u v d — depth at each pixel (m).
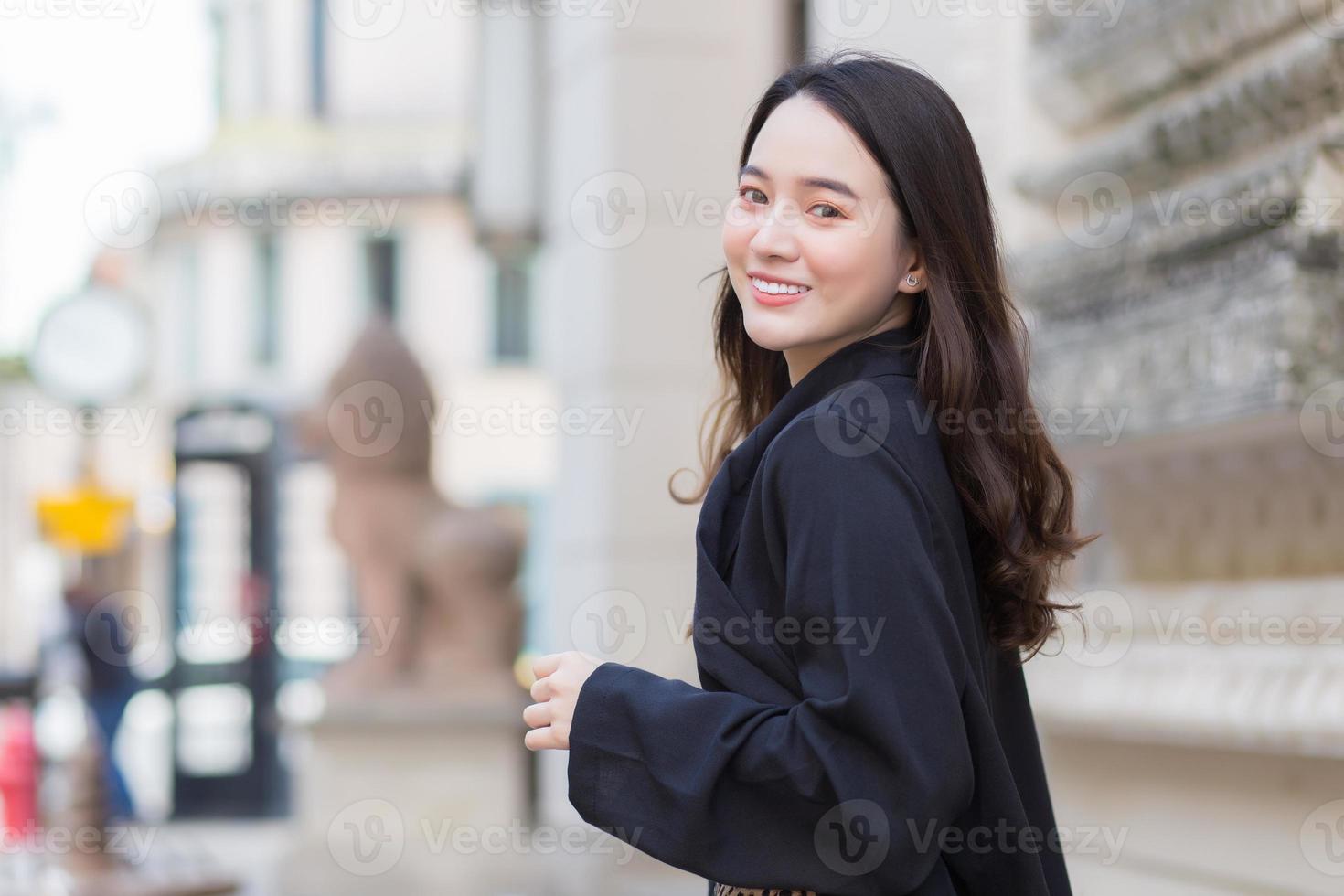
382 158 24.08
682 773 1.78
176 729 11.73
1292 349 3.31
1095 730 4.28
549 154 9.13
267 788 11.80
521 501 24.09
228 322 24.64
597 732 1.85
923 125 1.97
